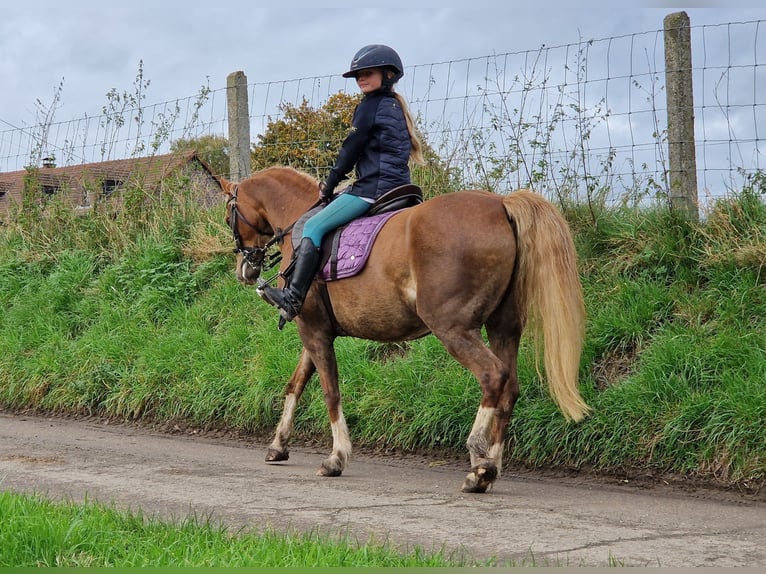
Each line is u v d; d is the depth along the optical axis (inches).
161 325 402.9
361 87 248.8
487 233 219.0
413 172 372.2
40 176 512.7
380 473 259.1
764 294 275.0
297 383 283.4
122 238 458.3
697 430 240.7
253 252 298.8
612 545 173.3
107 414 368.5
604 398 260.8
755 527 189.6
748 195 304.5
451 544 174.4
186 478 247.8
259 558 152.5
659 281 301.9
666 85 323.9
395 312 235.5
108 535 167.2
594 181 329.1
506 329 231.9
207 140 474.0
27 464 269.0
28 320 437.1
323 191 255.1
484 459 222.2
